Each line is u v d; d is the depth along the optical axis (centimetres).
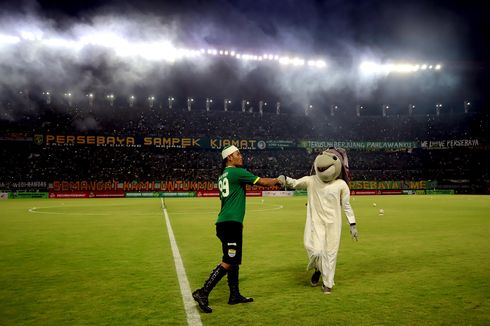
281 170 6203
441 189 6081
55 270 792
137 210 2655
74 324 485
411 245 1100
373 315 511
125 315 517
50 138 5344
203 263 860
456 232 1398
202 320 496
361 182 5884
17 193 4812
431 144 6341
